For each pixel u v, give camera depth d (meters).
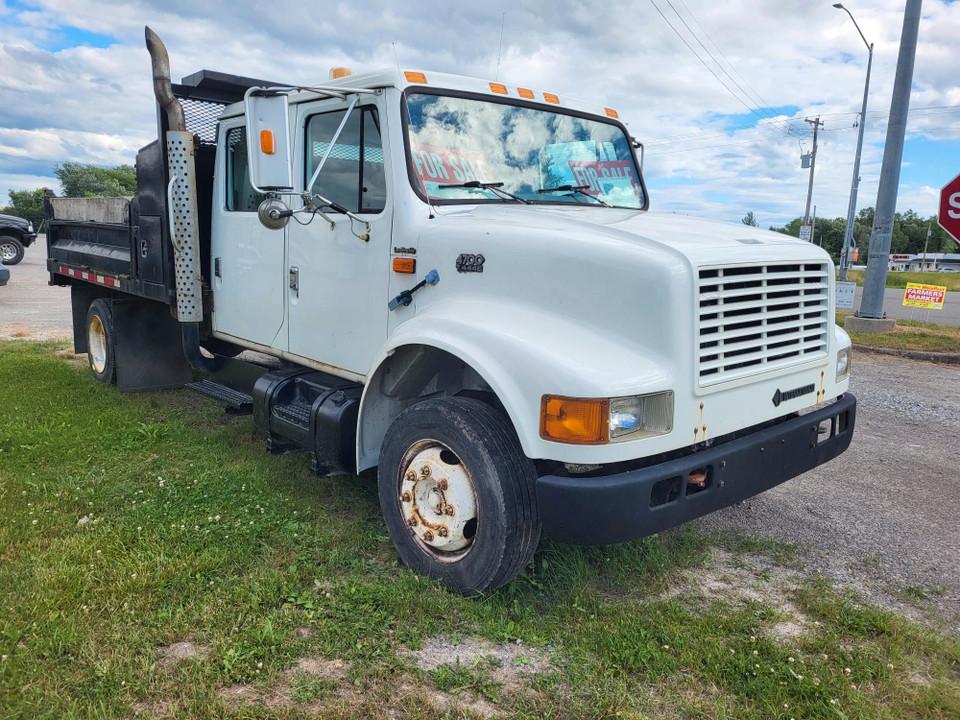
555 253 3.27
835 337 3.93
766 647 3.03
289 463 5.04
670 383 3.02
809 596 3.51
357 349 4.18
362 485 4.68
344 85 4.11
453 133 4.01
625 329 3.10
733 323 3.24
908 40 12.25
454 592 3.36
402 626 3.10
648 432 2.99
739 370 3.29
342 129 4.14
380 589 3.33
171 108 5.09
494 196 4.08
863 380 8.87
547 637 3.08
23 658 2.73
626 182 4.87
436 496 3.43
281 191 3.55
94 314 7.16
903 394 8.09
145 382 6.91
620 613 3.27
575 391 2.87
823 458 3.82
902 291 27.88
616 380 2.89
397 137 3.81
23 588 3.20
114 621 3.02
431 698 2.67
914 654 3.09
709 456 3.14
